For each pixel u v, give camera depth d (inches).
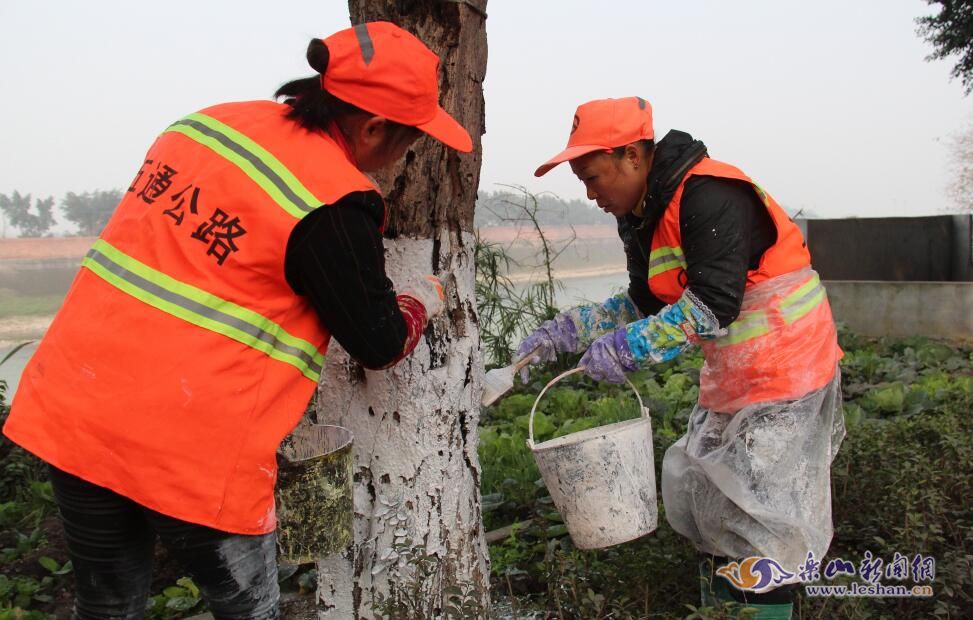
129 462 76.5
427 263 110.2
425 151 106.2
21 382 82.5
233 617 83.6
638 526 111.1
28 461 192.5
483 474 186.2
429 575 108.1
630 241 121.2
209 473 77.4
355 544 113.4
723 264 102.5
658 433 196.7
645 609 111.7
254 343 78.7
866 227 441.7
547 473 111.5
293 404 83.0
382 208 83.0
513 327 284.0
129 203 82.6
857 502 150.3
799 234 113.5
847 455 154.2
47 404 78.6
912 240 446.6
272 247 77.0
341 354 111.3
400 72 81.6
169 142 83.6
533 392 265.6
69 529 83.3
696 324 103.7
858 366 302.0
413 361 110.2
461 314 113.9
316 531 92.7
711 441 116.3
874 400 247.3
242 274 77.5
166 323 76.7
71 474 79.0
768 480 108.3
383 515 112.3
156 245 78.2
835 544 148.2
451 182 109.8
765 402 109.0
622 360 107.9
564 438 115.5
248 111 84.1
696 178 104.2
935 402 244.1
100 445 76.7
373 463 112.2
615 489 109.0
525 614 126.4
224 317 77.4
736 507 109.5
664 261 110.5
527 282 318.7
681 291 111.1
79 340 78.2
